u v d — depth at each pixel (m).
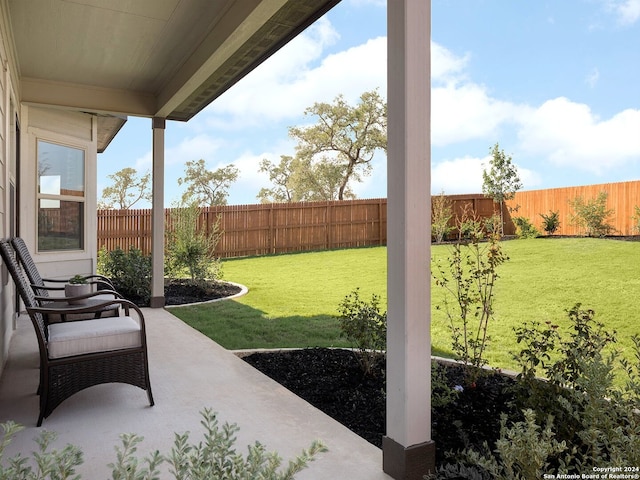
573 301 6.37
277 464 1.18
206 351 4.42
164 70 5.40
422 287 2.16
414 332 2.14
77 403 3.14
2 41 3.72
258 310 6.57
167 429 2.74
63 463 1.08
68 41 4.57
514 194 13.97
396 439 2.18
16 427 1.10
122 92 6.23
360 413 3.00
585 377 2.11
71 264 7.08
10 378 3.64
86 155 7.36
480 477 1.97
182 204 9.02
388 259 2.21
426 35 2.15
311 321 5.85
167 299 7.43
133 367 3.07
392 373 2.20
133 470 1.09
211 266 9.09
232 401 3.17
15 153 5.23
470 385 3.20
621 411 1.94
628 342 4.63
